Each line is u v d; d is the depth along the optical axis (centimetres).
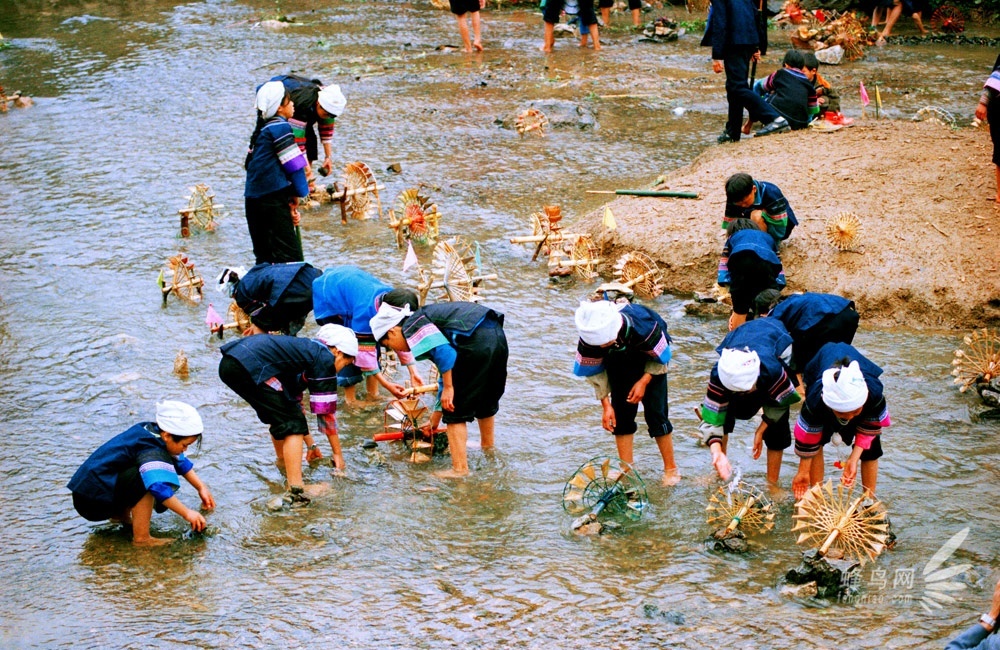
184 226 1132
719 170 1148
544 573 593
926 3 1961
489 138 1429
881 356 841
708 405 639
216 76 1784
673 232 1013
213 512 667
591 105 1534
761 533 627
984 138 1159
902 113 1436
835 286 921
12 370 860
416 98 1611
